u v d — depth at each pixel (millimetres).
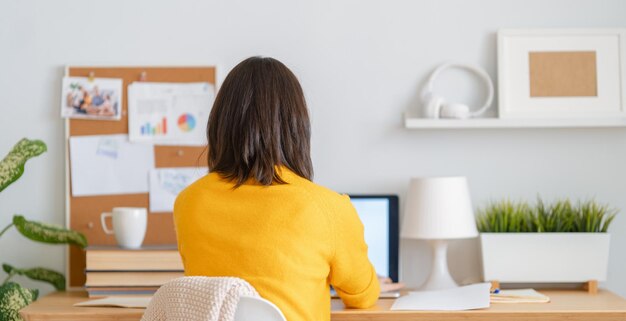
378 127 2627
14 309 2312
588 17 2625
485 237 2475
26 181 2625
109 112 2611
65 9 2633
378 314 2021
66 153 2611
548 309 2090
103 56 2635
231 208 1681
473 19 2629
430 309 2057
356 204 2566
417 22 2631
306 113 1771
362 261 1850
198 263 1681
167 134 2617
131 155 2619
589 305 2164
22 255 2631
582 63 2600
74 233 2469
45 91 2629
